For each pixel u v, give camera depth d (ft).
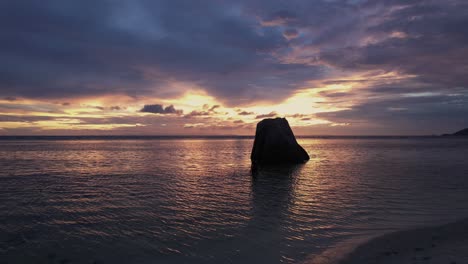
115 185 64.34
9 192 56.49
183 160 125.70
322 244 30.63
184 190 59.36
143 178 74.33
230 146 287.07
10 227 36.29
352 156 145.59
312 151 192.34
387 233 33.32
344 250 28.89
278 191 58.23
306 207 45.44
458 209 43.57
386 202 48.24
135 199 51.16
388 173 82.12
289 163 107.14
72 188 60.75
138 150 203.10
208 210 44.06
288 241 31.55
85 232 34.63
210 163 113.50
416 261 25.95
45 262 27.09
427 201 48.70
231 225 37.01
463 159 125.18
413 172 83.76
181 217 40.47
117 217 40.47
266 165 104.27
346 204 47.16
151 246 30.48
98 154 159.84
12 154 154.61
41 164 106.22
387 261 26.22
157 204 47.67
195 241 31.78
